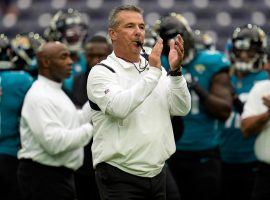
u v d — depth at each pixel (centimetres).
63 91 1622
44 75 1524
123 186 1215
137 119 1206
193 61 1736
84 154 1656
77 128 1491
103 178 1227
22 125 1534
